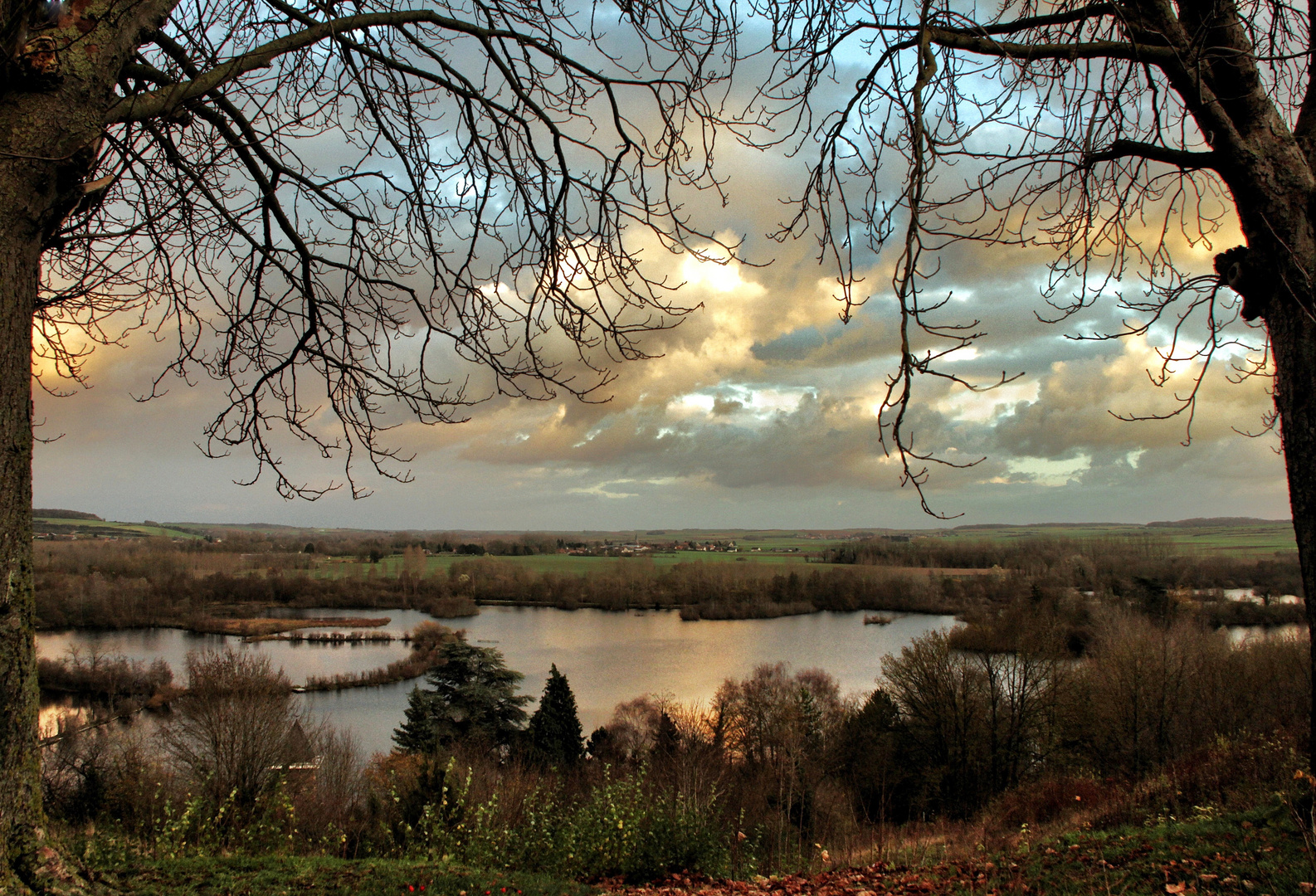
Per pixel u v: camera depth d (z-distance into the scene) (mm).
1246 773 11117
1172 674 23891
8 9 3084
